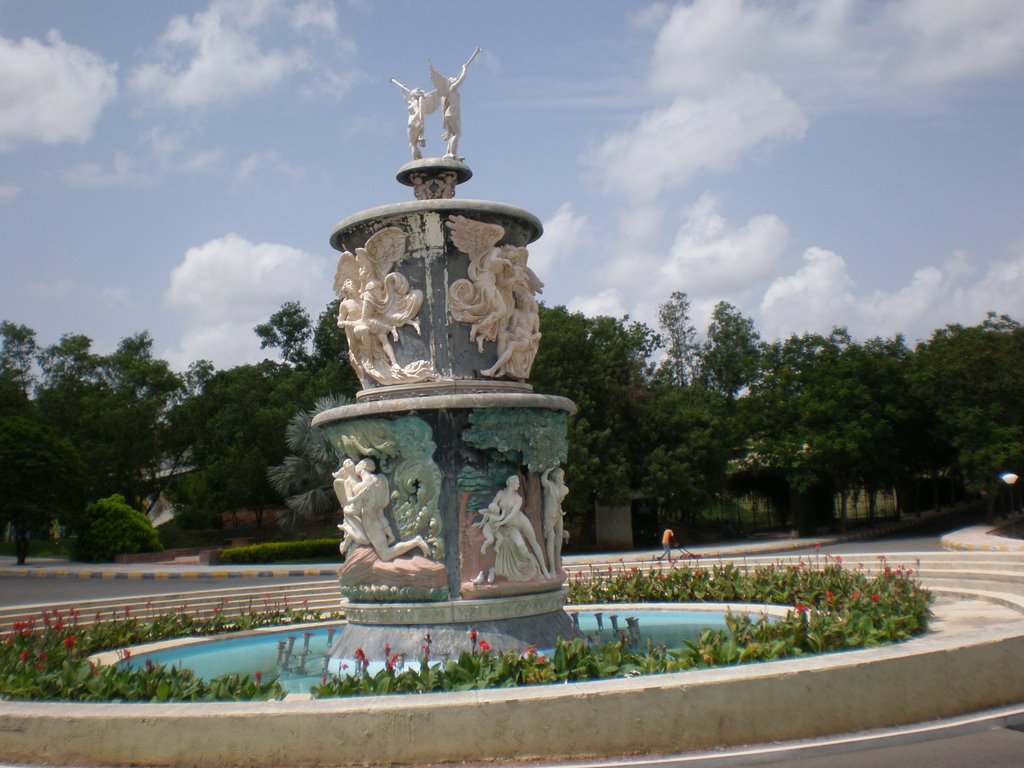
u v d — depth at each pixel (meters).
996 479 37.91
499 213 12.81
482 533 12.04
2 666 9.95
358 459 12.50
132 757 7.57
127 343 65.44
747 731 7.70
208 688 9.05
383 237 12.80
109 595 26.55
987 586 18.20
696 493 41.47
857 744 7.72
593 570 23.70
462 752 7.36
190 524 53.19
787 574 17.42
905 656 8.34
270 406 48.75
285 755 7.39
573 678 8.96
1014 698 8.89
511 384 12.82
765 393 43.12
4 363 65.31
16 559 45.22
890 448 40.75
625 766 7.27
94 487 53.31
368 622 12.30
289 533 47.97
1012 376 37.75
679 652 9.47
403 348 12.70
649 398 43.62
